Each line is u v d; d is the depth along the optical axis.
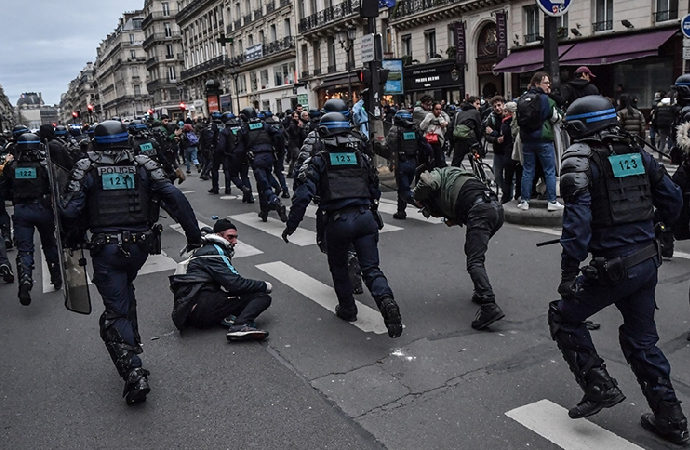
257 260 7.55
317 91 41.88
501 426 3.48
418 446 3.33
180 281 5.19
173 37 86.00
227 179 13.84
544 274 6.25
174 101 86.81
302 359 4.54
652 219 3.20
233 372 4.37
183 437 3.55
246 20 53.34
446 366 4.28
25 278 5.97
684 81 5.34
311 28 40.94
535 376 4.06
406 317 5.28
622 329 3.34
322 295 6.02
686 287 5.61
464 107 11.02
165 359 4.66
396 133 9.23
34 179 6.16
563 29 24.05
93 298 6.36
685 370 4.05
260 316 5.52
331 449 3.34
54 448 3.51
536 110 8.00
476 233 4.98
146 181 4.01
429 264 6.89
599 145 3.12
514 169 9.23
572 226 3.04
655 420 3.27
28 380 4.44
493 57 27.66
